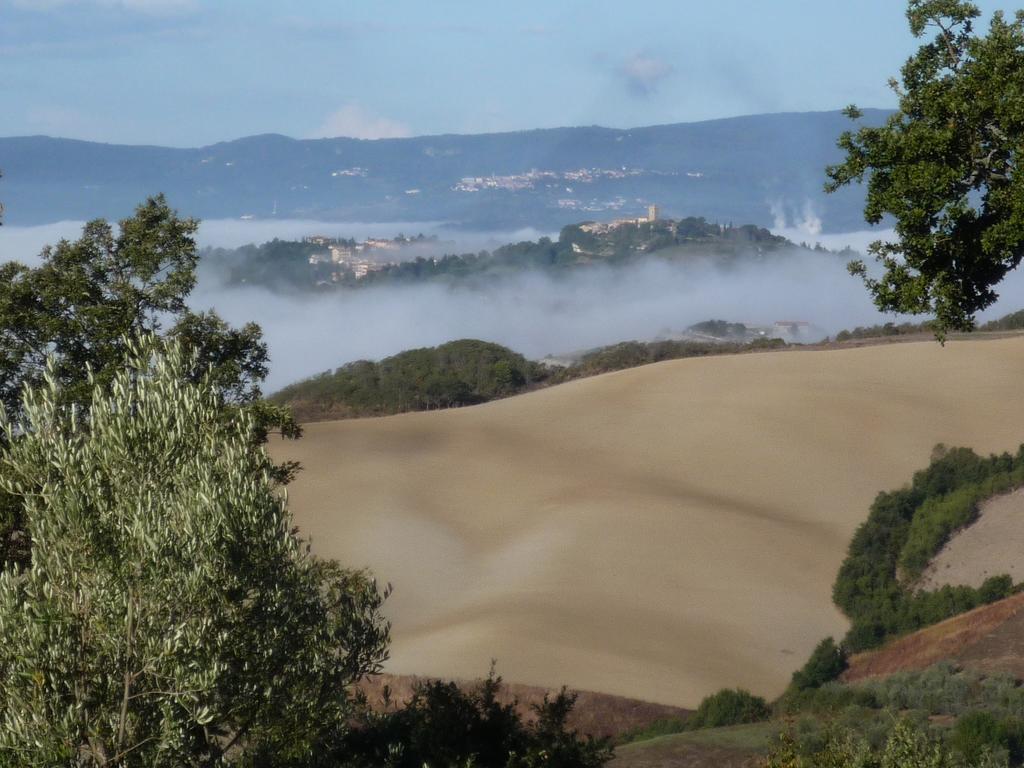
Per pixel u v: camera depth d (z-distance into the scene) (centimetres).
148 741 1377
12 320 2648
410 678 5497
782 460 9731
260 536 1508
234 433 1703
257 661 1524
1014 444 9481
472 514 8806
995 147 1912
